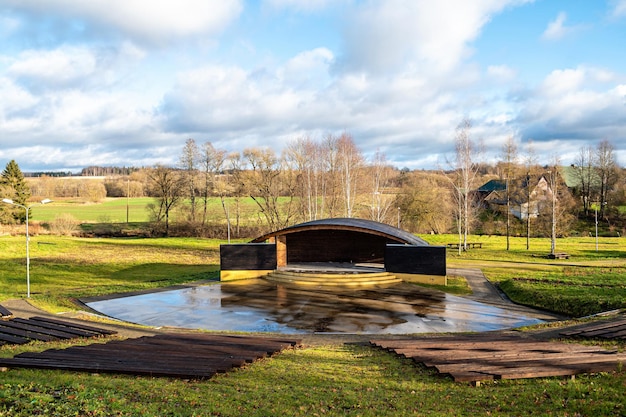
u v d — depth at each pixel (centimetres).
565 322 1762
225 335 1545
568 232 6450
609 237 6353
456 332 1744
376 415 750
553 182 4731
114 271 3559
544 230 5828
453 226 6962
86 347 1241
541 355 1105
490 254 4503
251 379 988
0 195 6450
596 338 1432
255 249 3100
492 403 802
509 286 2644
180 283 2986
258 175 6612
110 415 697
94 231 6550
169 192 6581
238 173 6650
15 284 3017
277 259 3141
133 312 2147
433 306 2236
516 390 876
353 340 1600
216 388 898
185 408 759
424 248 2842
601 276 2770
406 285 2797
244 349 1259
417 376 1025
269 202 6944
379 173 6181
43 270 3528
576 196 8319
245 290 2684
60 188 11006
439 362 1079
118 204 9812
